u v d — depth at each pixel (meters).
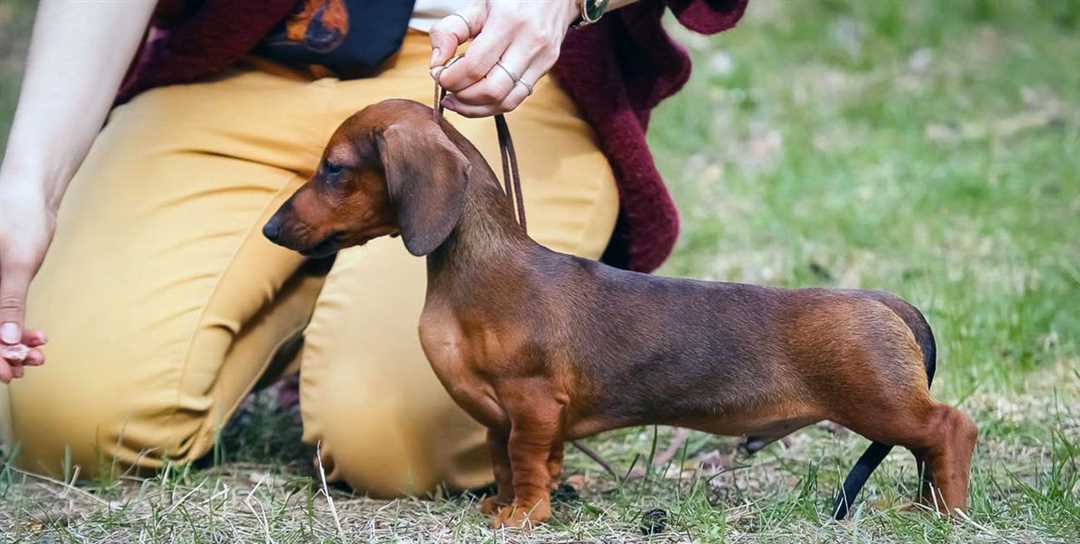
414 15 5.44
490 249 4.20
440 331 4.25
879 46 12.77
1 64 12.41
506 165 4.40
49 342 5.07
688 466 5.30
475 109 4.32
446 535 4.34
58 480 5.12
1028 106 11.09
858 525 4.22
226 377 5.37
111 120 5.68
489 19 4.25
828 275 7.66
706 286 4.28
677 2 5.21
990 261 7.66
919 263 7.65
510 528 4.28
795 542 4.16
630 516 4.48
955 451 4.17
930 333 4.31
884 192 9.08
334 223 4.14
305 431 5.06
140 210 5.31
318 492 4.94
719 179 9.71
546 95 5.41
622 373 4.21
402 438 4.88
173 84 5.57
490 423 4.34
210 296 5.20
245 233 5.34
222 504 4.69
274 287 5.43
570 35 5.30
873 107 11.12
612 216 5.44
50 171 4.58
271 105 5.45
